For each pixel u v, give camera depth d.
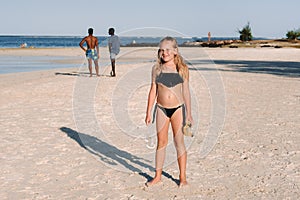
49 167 4.73
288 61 24.48
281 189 4.04
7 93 10.83
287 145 5.58
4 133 6.30
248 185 4.15
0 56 31.83
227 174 4.47
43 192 3.99
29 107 8.63
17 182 4.25
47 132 6.39
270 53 33.00
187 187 4.10
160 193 3.97
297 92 10.92
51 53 36.59
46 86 12.06
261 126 6.74
